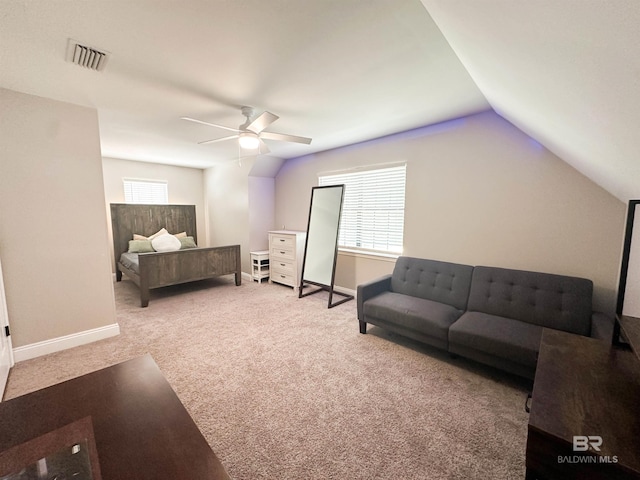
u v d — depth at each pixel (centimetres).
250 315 341
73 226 255
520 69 127
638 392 100
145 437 89
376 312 270
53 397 108
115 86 217
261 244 546
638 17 55
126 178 537
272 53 173
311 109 268
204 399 186
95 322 271
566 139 174
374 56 177
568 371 112
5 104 221
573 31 76
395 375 214
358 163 404
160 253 393
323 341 271
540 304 226
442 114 283
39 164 237
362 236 411
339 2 129
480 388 198
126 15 137
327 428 161
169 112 275
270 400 185
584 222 229
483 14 101
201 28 149
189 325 309
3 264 224
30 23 142
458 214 302
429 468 136
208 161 550
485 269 263
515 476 132
